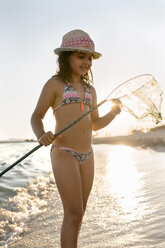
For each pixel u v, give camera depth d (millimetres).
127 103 2424
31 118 2451
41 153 12602
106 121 2609
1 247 2768
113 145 20016
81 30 2521
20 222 3391
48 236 2986
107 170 7031
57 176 2348
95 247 2639
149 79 2447
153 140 15867
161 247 2543
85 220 3369
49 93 2434
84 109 2494
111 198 4285
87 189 2484
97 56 2621
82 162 2434
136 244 2641
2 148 17828
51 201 4320
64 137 2387
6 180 5328
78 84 2543
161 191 4422
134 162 8328
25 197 4348
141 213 3484
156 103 2416
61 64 2500
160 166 6992
